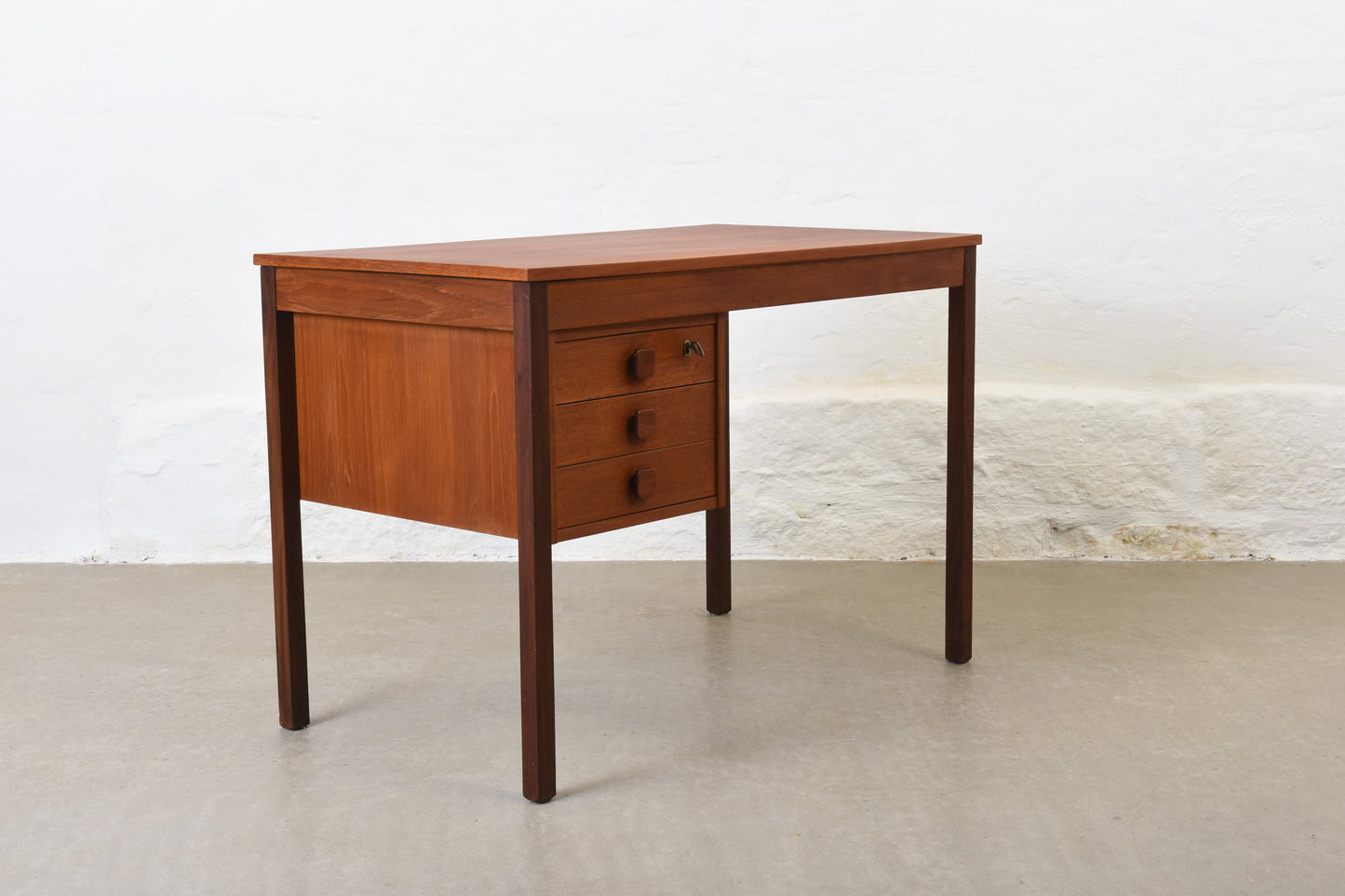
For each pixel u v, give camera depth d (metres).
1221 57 3.24
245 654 2.73
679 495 2.19
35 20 3.26
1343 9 3.20
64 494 3.42
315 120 3.33
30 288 3.34
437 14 3.31
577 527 2.02
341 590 3.17
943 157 3.34
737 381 3.41
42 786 2.11
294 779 2.13
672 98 3.35
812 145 3.36
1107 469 3.35
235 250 3.36
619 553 3.42
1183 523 3.36
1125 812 1.98
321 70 3.32
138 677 2.60
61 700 2.48
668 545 3.42
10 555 3.43
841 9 3.30
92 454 3.40
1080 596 3.07
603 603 3.07
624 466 2.08
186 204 3.33
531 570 1.96
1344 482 3.31
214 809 2.02
